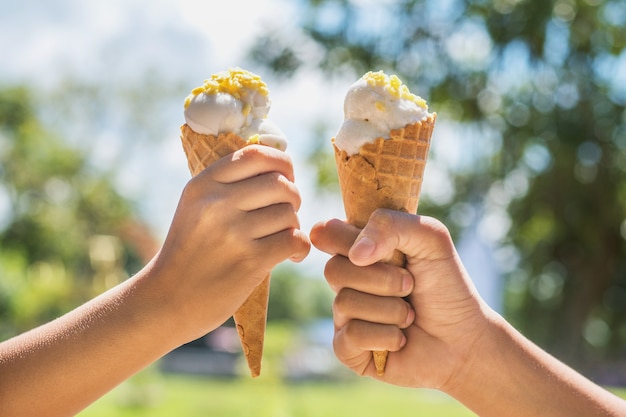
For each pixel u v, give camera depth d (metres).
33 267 31.11
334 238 1.84
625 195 14.30
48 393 1.66
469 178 13.38
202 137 1.90
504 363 1.85
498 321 1.90
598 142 13.08
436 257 1.80
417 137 1.95
